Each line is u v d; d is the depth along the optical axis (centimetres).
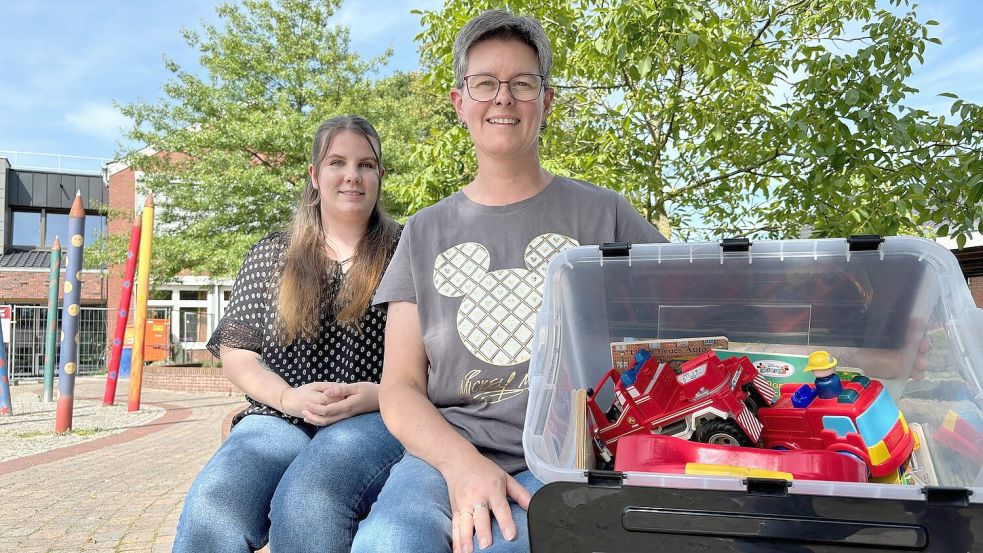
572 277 129
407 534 122
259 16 1459
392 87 1584
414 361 154
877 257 117
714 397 120
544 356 115
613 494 92
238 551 161
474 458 132
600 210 156
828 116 374
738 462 100
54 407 1042
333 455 162
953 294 107
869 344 125
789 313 127
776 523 86
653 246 124
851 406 115
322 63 1475
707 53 392
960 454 102
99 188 2262
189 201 1432
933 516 83
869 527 84
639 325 134
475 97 153
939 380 112
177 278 1648
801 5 474
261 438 181
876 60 371
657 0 382
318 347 203
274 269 214
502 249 153
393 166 1322
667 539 90
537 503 94
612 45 406
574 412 126
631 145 468
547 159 457
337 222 216
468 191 163
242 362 201
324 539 154
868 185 383
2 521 376
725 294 127
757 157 455
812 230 425
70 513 392
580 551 93
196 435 734
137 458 588
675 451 104
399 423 142
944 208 358
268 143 1382
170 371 1412
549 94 161
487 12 156
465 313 149
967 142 360
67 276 775
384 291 157
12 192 2164
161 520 372
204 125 1445
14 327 1702
